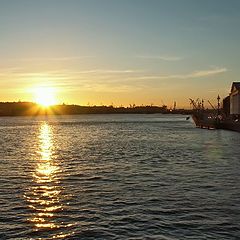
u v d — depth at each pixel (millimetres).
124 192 25562
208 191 25531
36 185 28391
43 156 48969
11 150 57812
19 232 17844
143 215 20094
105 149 57875
